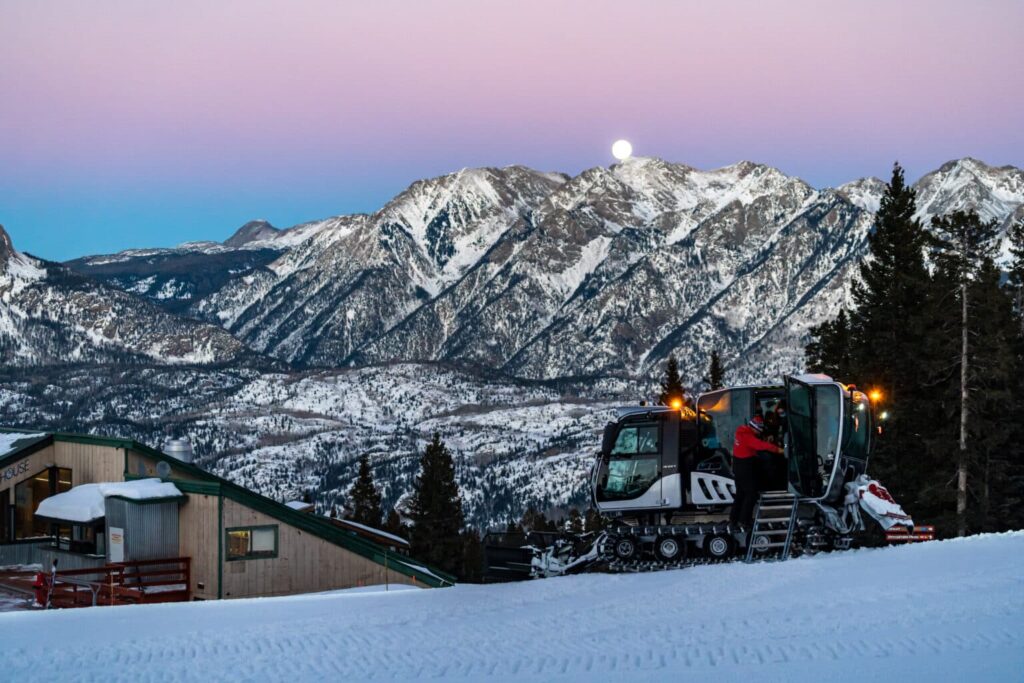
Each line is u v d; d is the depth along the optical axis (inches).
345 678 469.4
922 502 1680.6
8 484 1455.5
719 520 808.9
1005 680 387.9
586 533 863.1
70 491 1338.6
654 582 685.9
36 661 524.4
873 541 764.0
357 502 3713.1
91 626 644.7
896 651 440.1
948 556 650.8
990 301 1612.9
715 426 808.9
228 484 1320.1
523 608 638.5
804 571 654.5
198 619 664.4
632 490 811.4
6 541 1427.2
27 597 1230.3
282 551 1288.1
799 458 765.9
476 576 3292.3
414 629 584.1
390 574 1359.5
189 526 1280.8
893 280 1939.0
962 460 1620.3
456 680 455.5
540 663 477.1
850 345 1987.0
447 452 3432.6
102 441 1430.9
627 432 819.4
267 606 729.0
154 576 1254.3
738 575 668.1
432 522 3356.3
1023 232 2021.4
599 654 485.4
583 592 683.4
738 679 418.6
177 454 1569.9
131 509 1258.0
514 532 886.4
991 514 1683.1
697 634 507.2
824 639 471.5
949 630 465.4
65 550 1363.2
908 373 1806.1
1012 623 466.9
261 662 508.1
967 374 1616.6
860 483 778.8
